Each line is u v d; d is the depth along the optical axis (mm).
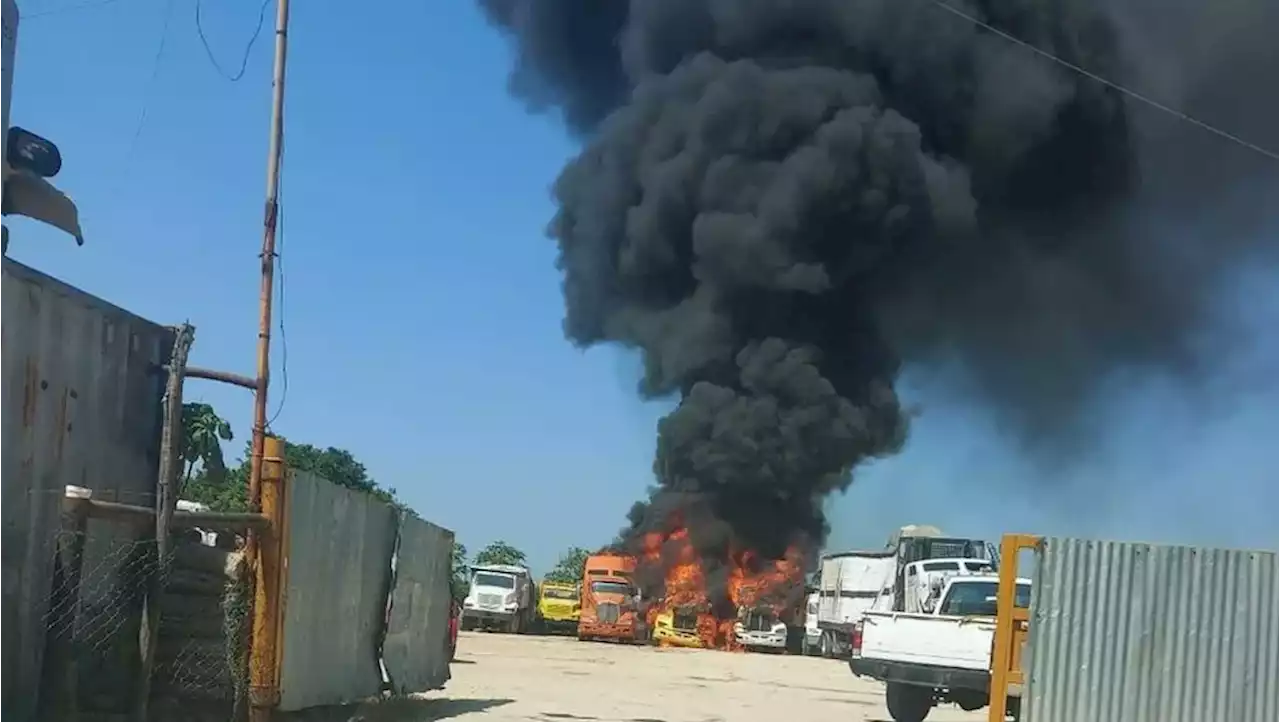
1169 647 9531
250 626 8578
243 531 8672
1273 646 9586
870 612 15156
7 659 6668
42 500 7027
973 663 14133
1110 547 9602
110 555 7484
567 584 48938
